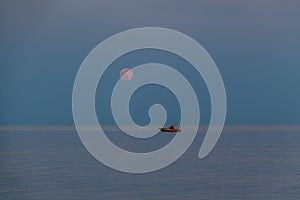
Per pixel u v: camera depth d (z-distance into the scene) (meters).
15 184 174.12
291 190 165.25
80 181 182.50
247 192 163.00
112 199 149.88
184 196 156.00
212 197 154.75
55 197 153.00
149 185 176.38
